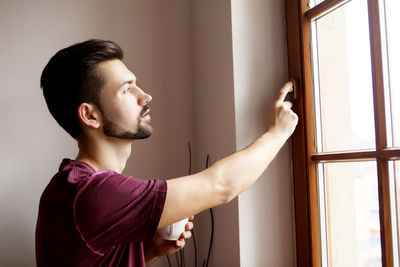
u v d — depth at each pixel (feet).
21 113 4.66
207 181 2.54
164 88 5.23
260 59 4.05
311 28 3.82
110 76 2.80
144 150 5.09
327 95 3.68
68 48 2.86
